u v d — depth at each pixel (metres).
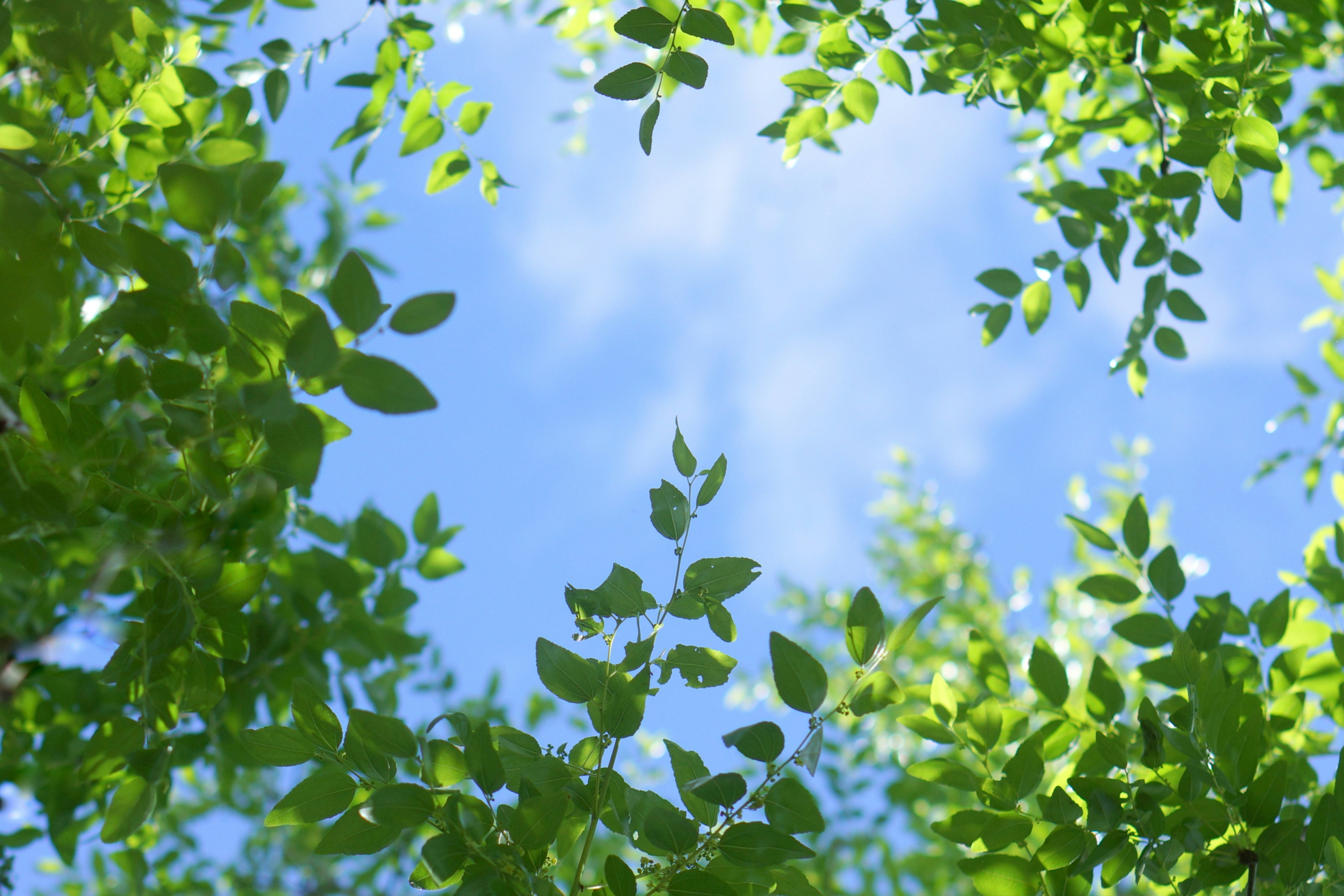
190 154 1.34
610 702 1.10
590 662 1.11
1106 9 1.38
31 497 1.12
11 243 1.07
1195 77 1.35
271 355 1.04
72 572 1.29
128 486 1.15
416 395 1.01
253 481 1.12
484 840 1.06
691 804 1.11
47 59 1.21
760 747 1.07
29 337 1.09
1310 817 1.28
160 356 1.07
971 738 1.20
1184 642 1.17
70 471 1.12
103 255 1.07
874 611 1.08
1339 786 1.13
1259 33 1.37
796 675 1.08
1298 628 1.33
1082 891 1.16
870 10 1.41
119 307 1.04
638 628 1.12
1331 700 1.31
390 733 1.08
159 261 1.03
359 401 1.01
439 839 1.05
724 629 1.12
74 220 1.13
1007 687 1.25
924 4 1.39
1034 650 1.25
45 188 1.14
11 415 1.11
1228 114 1.31
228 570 1.18
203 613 1.19
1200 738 1.15
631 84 1.15
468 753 1.06
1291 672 1.29
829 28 1.44
